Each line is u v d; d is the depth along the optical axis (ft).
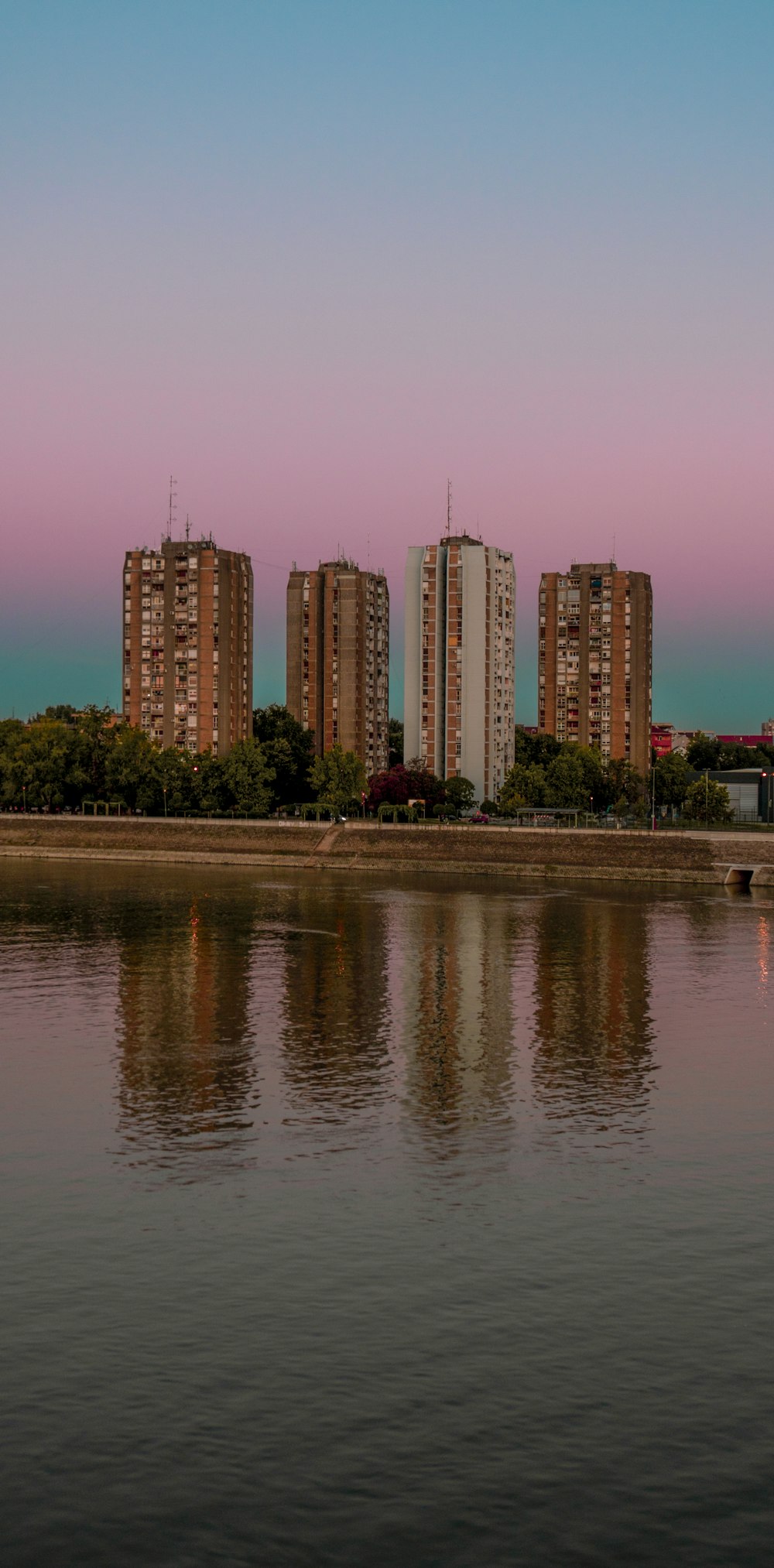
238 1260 159.22
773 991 319.27
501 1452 121.08
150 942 386.11
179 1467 118.21
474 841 612.29
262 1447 121.19
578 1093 230.89
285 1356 136.56
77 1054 254.06
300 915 446.60
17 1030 273.54
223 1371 133.59
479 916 447.01
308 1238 165.78
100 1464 118.62
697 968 347.97
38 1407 127.03
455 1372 133.80
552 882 563.89
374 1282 153.38
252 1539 109.40
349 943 386.52
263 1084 234.38
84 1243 164.04
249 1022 282.56
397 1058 253.65
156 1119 213.25
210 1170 189.78
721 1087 234.79
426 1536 109.91
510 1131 208.95
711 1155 198.39
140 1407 127.13
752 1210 176.76
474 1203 177.99
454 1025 281.33
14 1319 144.05
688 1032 276.00
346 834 640.99
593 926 422.00
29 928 413.80
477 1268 157.38
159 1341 139.33
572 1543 109.40
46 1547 108.17
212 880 563.89
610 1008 299.38
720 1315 146.51
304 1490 115.44
